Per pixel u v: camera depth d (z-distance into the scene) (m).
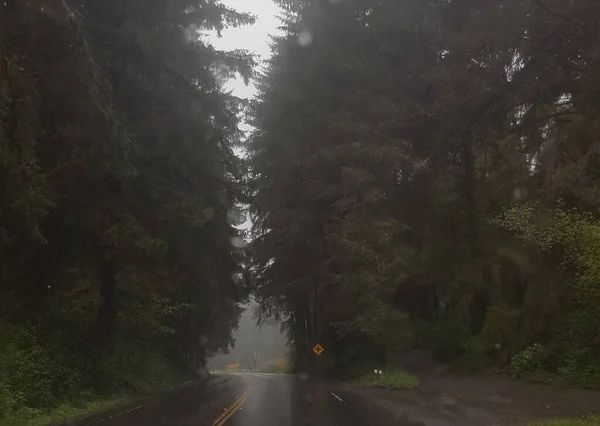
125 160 16.56
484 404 17.31
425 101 22.14
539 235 18.83
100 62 18.31
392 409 17.59
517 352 24.94
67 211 17.86
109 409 17.44
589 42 13.41
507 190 23.17
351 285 25.88
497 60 15.70
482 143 19.09
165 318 27.02
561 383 20.83
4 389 13.91
